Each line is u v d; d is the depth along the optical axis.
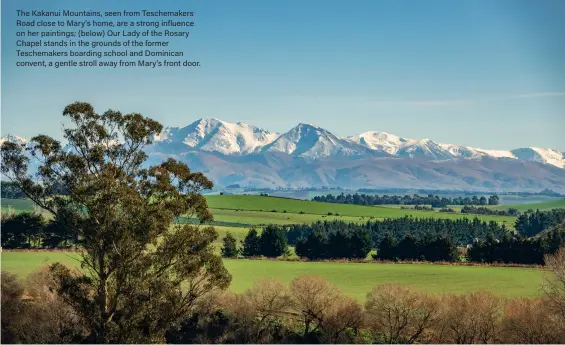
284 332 66.81
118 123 56.00
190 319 67.69
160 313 52.25
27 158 53.75
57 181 53.97
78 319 59.09
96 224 51.03
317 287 68.25
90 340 56.12
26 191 54.00
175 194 55.09
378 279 100.38
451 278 100.94
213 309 68.88
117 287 51.38
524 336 60.84
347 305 67.38
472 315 63.22
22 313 61.03
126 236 49.94
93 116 55.19
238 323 67.12
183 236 52.03
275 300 69.44
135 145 56.75
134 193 51.66
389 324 65.19
